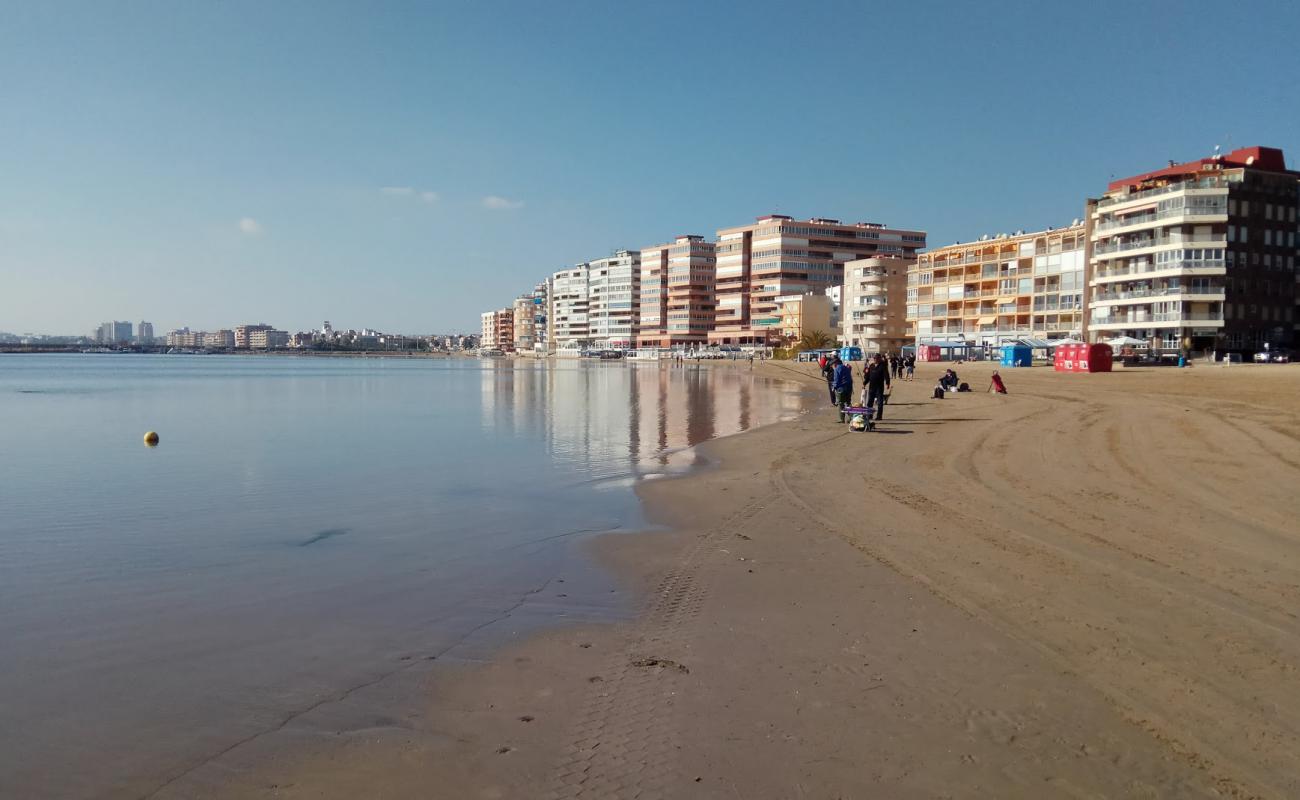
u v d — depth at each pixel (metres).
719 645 7.34
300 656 7.47
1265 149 86.62
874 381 27.05
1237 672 6.26
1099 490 13.38
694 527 12.54
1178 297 78.88
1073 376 53.44
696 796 4.88
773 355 141.38
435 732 5.86
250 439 28.69
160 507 15.44
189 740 5.87
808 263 162.75
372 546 11.99
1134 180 92.06
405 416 39.25
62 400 53.22
